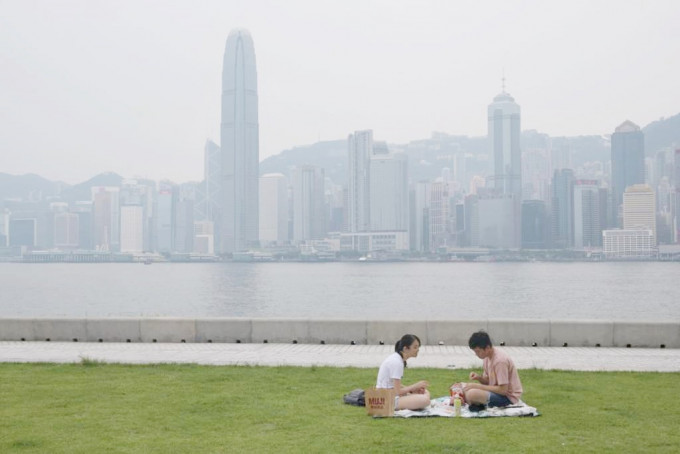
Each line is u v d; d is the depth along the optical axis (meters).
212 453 9.89
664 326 21.41
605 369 17.30
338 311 105.06
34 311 104.94
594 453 9.87
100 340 23.20
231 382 15.45
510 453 9.85
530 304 117.56
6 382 15.45
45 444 10.35
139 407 12.88
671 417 12.07
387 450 10.02
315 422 11.74
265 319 22.77
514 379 12.58
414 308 110.44
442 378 16.06
